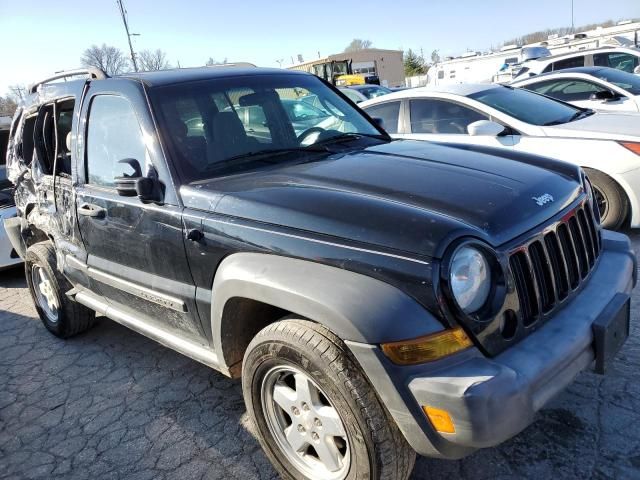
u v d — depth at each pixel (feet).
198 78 11.14
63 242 12.87
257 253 7.89
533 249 7.51
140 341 14.62
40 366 13.93
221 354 8.98
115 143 10.75
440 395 6.34
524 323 7.25
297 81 12.62
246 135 10.59
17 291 20.88
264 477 9.03
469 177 8.46
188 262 9.01
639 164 16.35
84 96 11.75
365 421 6.93
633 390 9.88
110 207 10.52
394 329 6.48
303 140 11.16
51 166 13.73
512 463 8.59
